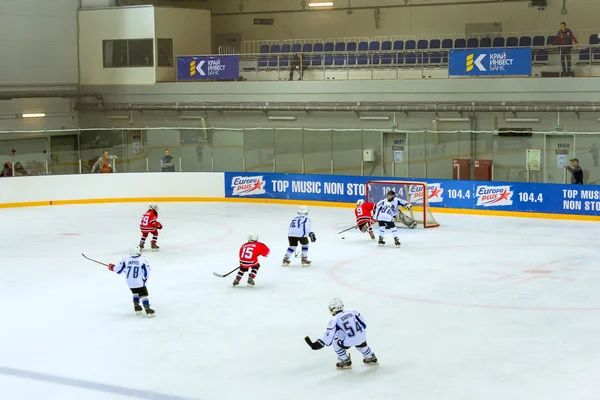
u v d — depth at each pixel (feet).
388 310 45.24
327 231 73.31
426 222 74.64
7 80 106.52
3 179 89.76
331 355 37.22
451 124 91.30
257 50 120.16
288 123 100.27
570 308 45.27
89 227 76.13
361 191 86.89
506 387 32.68
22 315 45.03
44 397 32.35
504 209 81.05
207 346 38.88
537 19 104.73
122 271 44.27
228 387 33.14
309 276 54.39
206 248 65.10
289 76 101.65
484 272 55.06
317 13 116.67
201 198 94.58
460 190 83.15
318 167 95.81
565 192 78.02
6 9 106.01
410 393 32.09
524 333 40.42
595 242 65.92
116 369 35.63
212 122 104.58
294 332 41.11
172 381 33.99
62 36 110.52
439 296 48.42
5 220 80.74
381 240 65.31
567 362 35.78
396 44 106.42
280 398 31.78
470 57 89.10
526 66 86.63
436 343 38.81
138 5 107.86
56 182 92.32
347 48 109.60
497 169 88.74
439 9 109.70
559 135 85.46
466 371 34.68
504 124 88.89
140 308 44.78
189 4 122.31
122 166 102.27
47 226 76.79
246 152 97.91
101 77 110.73
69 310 46.06
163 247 65.77
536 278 53.06
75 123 111.96
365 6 113.60
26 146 106.93
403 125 93.66
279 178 91.97
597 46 86.28
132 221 79.71
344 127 97.25
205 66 102.83
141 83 108.58
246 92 101.81
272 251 63.57
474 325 41.96
